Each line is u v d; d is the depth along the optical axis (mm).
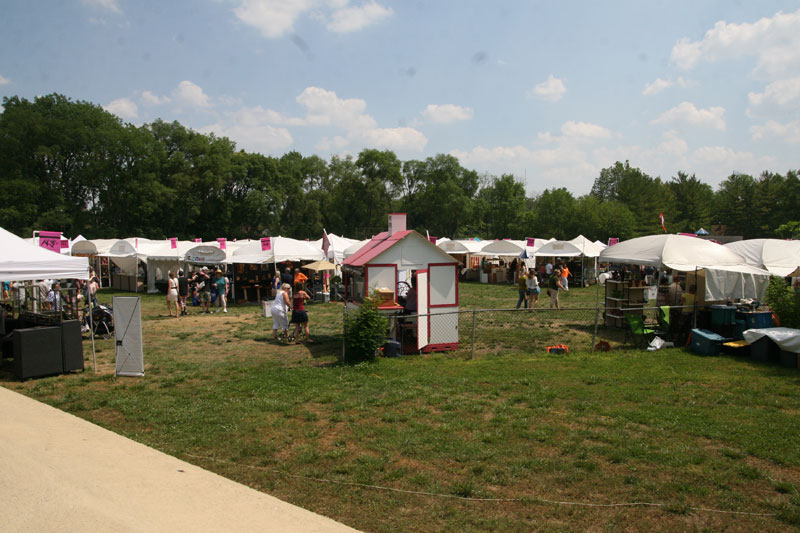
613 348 13070
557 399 8227
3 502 4195
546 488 5129
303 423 7156
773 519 4496
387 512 4641
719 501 4812
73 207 58062
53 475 4883
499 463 5711
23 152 55250
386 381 9453
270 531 4031
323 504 4781
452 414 7488
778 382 9180
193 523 4066
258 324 17797
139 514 4141
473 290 30797
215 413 7586
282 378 9758
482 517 4559
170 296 19984
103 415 7613
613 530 4348
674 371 10164
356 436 6570
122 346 10094
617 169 110500
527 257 34812
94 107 64750
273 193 69500
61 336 10305
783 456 5758
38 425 6734
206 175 64562
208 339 14773
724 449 6016
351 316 11312
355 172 76375
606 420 7125
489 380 9539
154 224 64438
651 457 5805
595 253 33719
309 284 25953
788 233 65812
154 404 8094
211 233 69500
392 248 12969
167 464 5500
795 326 12219
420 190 81000
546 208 74062
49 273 10359
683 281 15578
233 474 5418
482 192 93812
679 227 72562
